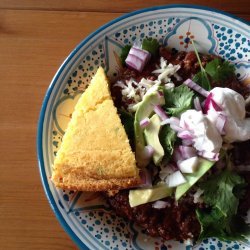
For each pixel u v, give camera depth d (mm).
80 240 213
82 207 222
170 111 229
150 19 248
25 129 254
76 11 273
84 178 220
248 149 227
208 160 216
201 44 250
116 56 252
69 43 268
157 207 218
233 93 221
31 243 230
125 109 240
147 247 219
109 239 217
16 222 235
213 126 214
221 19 243
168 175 221
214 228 213
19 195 240
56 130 236
